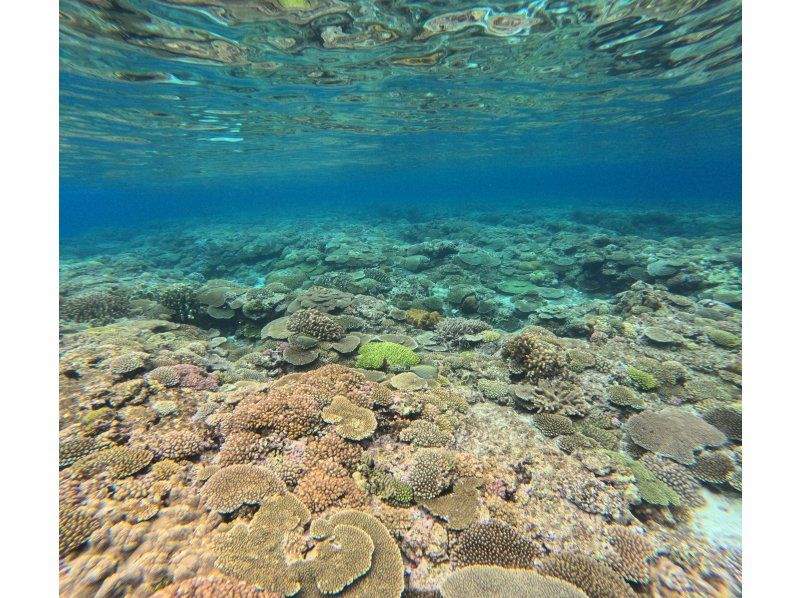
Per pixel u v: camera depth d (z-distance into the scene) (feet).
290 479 2.84
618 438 4.16
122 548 2.34
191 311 7.14
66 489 2.64
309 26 7.03
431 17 7.08
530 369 4.97
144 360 4.23
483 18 7.27
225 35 7.10
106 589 2.11
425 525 2.72
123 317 6.63
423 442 3.39
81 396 3.53
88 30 6.68
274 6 6.33
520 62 9.84
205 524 2.52
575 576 2.51
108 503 2.58
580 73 11.09
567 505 3.01
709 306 6.86
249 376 4.78
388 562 2.40
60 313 6.35
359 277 10.22
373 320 6.97
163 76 8.78
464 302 8.59
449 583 2.40
